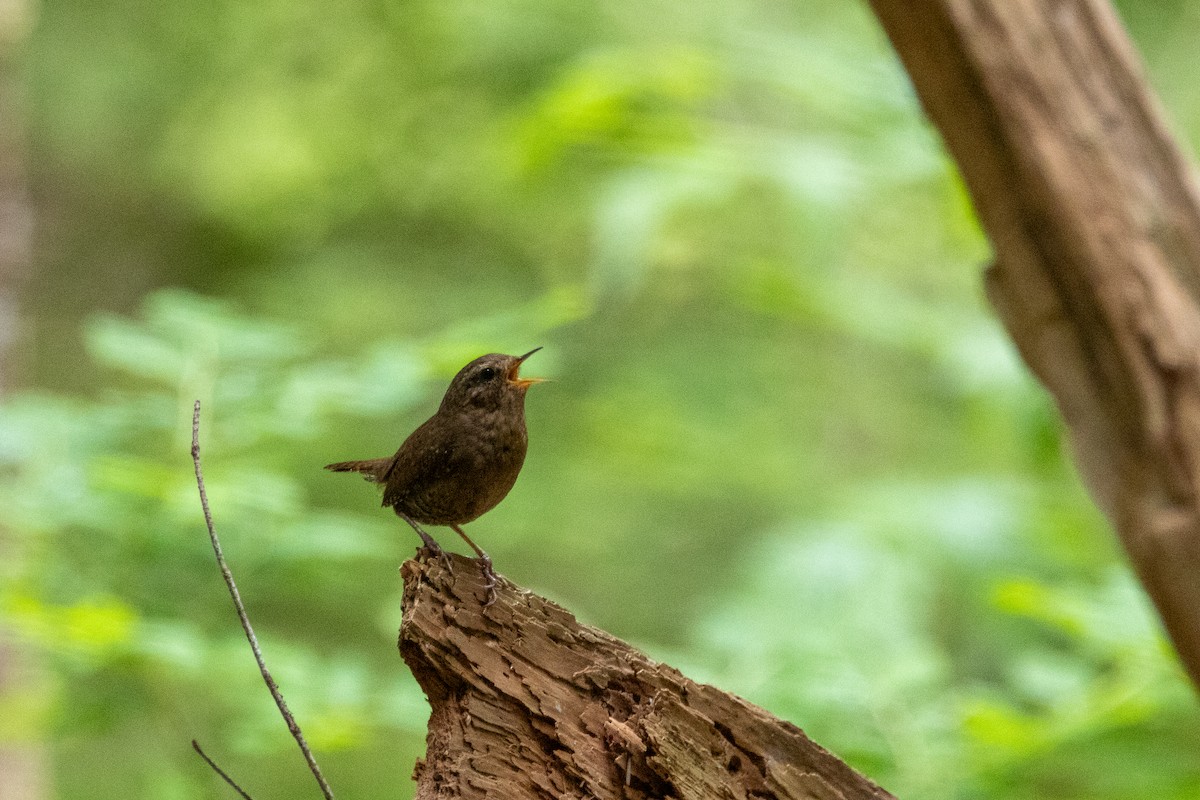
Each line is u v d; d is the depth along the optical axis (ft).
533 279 60.13
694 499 57.41
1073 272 19.80
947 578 39.86
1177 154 19.89
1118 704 25.07
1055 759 26.84
